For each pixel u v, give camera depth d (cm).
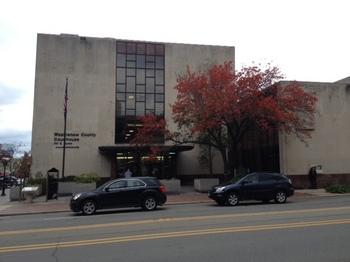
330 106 3281
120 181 1973
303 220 1357
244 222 1339
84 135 3831
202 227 1246
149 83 4050
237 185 2144
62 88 3841
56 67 3850
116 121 3938
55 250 952
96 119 3875
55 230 1295
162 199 2019
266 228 1195
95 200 1898
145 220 1481
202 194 2936
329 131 3253
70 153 3788
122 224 1384
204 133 3117
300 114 3159
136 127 3953
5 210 2234
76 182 3012
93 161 3816
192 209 1941
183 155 4025
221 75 2811
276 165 3219
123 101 3975
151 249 930
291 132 3052
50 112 3791
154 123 3189
